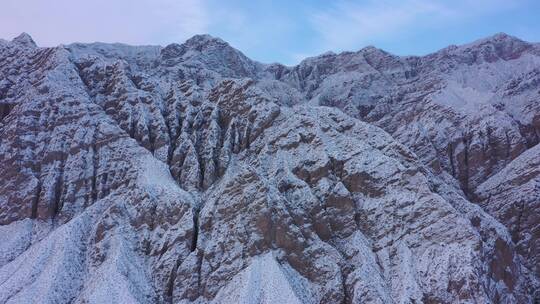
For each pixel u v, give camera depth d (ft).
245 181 289.74
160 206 296.30
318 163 308.81
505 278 278.87
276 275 249.34
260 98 368.48
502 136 403.95
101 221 292.40
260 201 275.18
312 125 333.01
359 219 287.07
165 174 327.67
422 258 259.19
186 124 367.86
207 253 269.44
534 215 334.44
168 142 355.77
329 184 298.35
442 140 421.59
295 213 278.46
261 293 242.78
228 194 289.74
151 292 262.88
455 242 259.60
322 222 280.92
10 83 410.93
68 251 278.05
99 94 395.34
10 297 253.24
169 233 284.20
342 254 270.26
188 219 285.64
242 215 275.80
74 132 352.69
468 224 263.49
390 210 282.15
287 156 321.32
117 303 244.42
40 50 435.94
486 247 280.92
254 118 359.66
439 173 389.39
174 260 272.72
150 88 401.70
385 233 275.39
